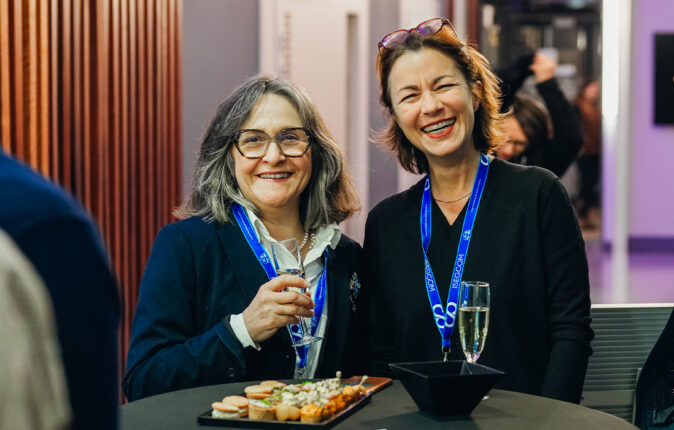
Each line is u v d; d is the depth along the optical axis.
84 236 0.71
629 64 11.00
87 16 3.79
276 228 2.19
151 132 4.49
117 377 0.75
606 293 7.02
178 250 2.07
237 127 2.11
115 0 4.00
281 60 6.58
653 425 2.12
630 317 2.38
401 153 2.38
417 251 2.17
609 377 2.37
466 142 2.16
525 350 2.08
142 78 4.36
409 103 2.16
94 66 3.87
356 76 7.20
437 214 2.19
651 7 10.92
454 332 2.07
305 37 6.77
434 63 2.13
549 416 1.54
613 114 11.07
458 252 2.12
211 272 2.07
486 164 2.20
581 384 2.02
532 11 12.40
